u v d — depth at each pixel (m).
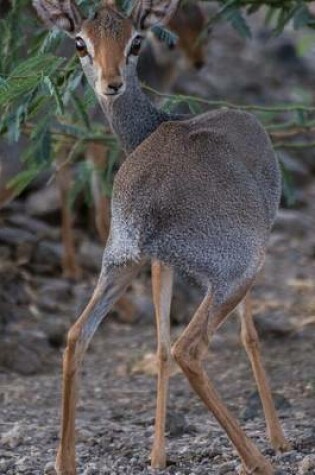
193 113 11.58
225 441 10.51
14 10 11.28
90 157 13.79
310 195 19.34
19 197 17.91
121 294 9.28
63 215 15.85
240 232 9.13
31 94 10.23
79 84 10.61
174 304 14.94
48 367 13.58
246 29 12.10
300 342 14.11
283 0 12.19
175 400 12.27
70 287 15.78
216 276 9.05
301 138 20.11
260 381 10.23
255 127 9.88
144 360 13.56
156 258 9.09
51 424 11.50
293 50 23.69
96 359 13.79
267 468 9.10
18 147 13.80
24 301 15.23
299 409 11.77
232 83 22.08
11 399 12.39
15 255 16.42
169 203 9.00
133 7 9.88
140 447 10.51
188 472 9.79
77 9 9.87
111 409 12.11
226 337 14.28
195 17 16.81
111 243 9.23
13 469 10.08
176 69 17.17
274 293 16.02
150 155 9.26
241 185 9.26
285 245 17.84
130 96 9.81
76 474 9.38
